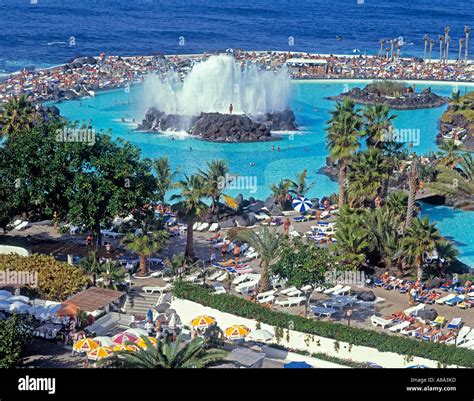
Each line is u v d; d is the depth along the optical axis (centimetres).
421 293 6750
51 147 7288
